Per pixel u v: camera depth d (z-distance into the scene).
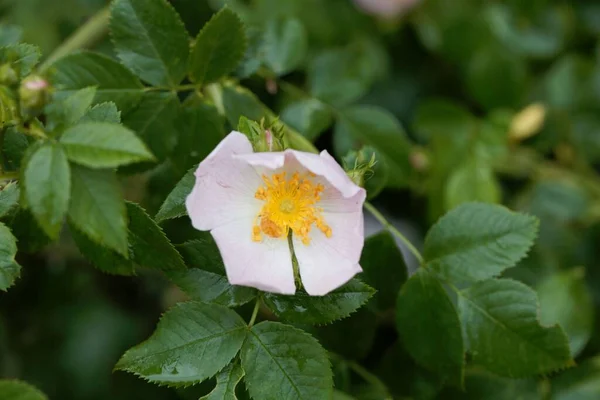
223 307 0.44
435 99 0.56
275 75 0.51
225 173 0.43
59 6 0.54
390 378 0.49
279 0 0.56
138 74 0.46
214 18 0.45
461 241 0.46
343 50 0.52
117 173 0.46
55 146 0.41
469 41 0.57
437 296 0.46
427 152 0.56
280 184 0.44
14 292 0.53
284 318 0.44
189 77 0.46
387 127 0.51
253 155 0.42
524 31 0.58
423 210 0.56
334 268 0.44
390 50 0.58
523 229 0.46
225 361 0.43
